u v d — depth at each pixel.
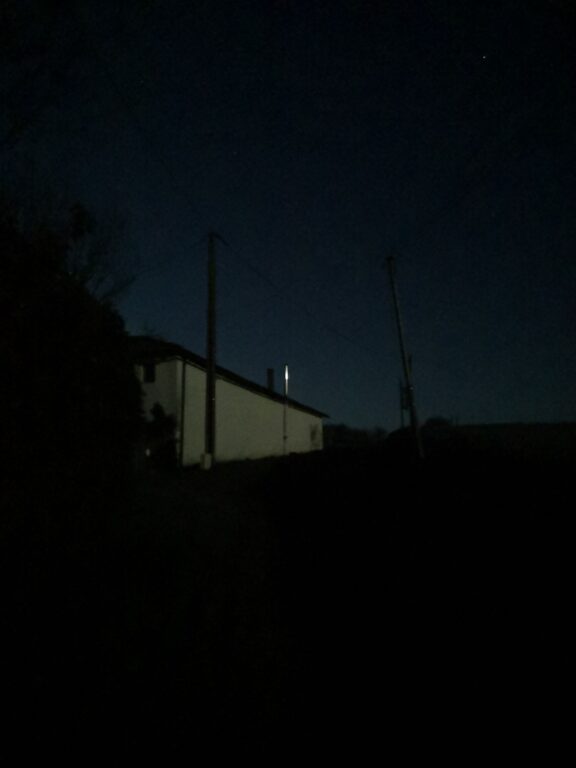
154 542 7.42
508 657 4.02
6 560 4.59
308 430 47.44
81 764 2.77
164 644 4.36
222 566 6.90
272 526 9.78
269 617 5.14
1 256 5.12
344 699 3.56
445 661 4.06
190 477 17.77
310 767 2.82
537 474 11.09
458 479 12.09
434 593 5.59
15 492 4.89
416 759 2.88
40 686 3.46
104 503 6.76
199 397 24.77
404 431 29.81
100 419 6.70
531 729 3.10
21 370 5.16
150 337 23.95
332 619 5.07
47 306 5.66
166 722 3.24
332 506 11.43
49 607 4.61
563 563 5.91
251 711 3.40
